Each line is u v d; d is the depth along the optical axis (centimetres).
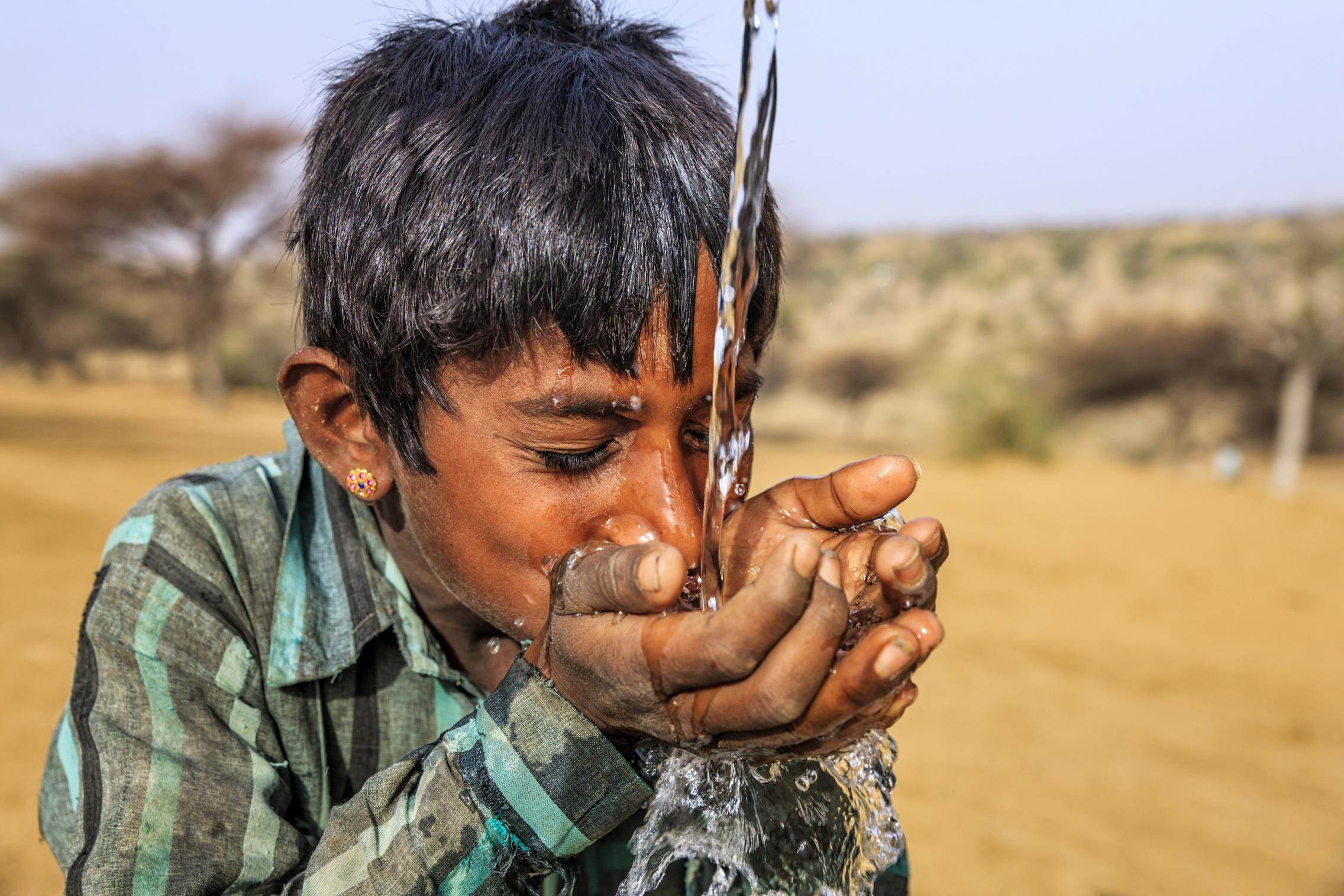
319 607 128
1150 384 4059
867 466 104
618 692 90
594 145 107
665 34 140
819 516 106
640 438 106
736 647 81
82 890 106
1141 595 966
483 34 125
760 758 93
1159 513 1565
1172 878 406
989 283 7275
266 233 3425
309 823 126
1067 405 4112
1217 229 7650
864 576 99
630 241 103
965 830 440
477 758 101
